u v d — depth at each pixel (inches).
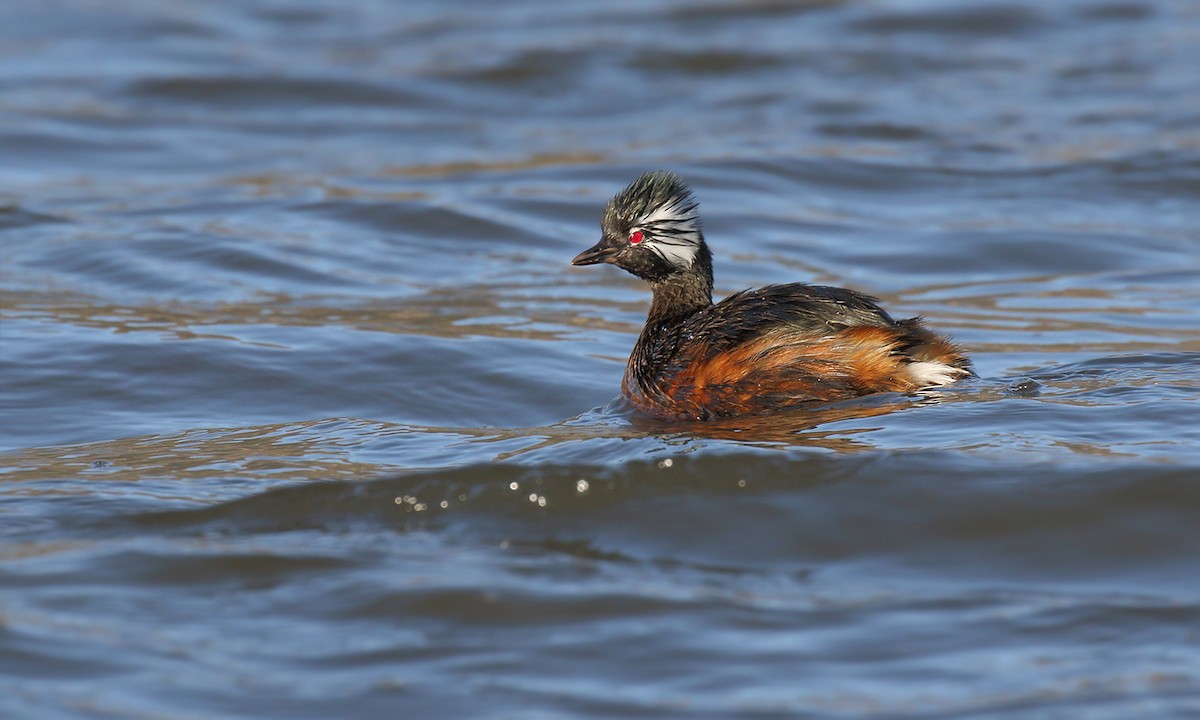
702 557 403.2
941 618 362.0
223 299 727.1
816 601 373.7
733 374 524.1
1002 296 749.9
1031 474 433.4
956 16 1346.0
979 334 675.4
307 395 583.8
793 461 448.5
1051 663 338.0
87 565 398.0
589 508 432.8
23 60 1244.5
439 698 329.4
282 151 1051.9
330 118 1132.5
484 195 930.1
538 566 396.8
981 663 339.3
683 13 1378.0
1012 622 358.9
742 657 344.8
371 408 572.4
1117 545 398.6
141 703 327.9
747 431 491.2
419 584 384.2
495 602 372.8
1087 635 351.3
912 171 974.4
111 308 705.0
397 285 766.5
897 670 337.1
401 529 428.5
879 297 754.2
